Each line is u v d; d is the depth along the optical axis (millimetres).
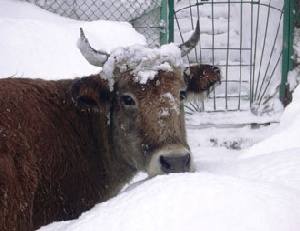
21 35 9016
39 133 5141
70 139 5348
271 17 13430
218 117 11977
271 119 11750
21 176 4875
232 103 12578
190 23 13961
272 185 3096
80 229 2766
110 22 10320
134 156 5254
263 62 13094
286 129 6602
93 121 5516
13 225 4781
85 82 5238
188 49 5633
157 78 5113
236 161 4691
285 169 3904
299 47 12312
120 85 5223
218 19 14289
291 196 2902
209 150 10750
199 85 5652
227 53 12680
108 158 5535
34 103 5270
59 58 8828
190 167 4926
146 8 11352
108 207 2889
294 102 7730
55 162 5195
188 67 5656
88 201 5426
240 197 2758
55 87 5535
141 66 5156
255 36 13469
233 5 14594
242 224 2600
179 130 5102
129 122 5223
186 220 2629
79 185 5355
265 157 4379
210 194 2762
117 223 2707
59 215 5230
